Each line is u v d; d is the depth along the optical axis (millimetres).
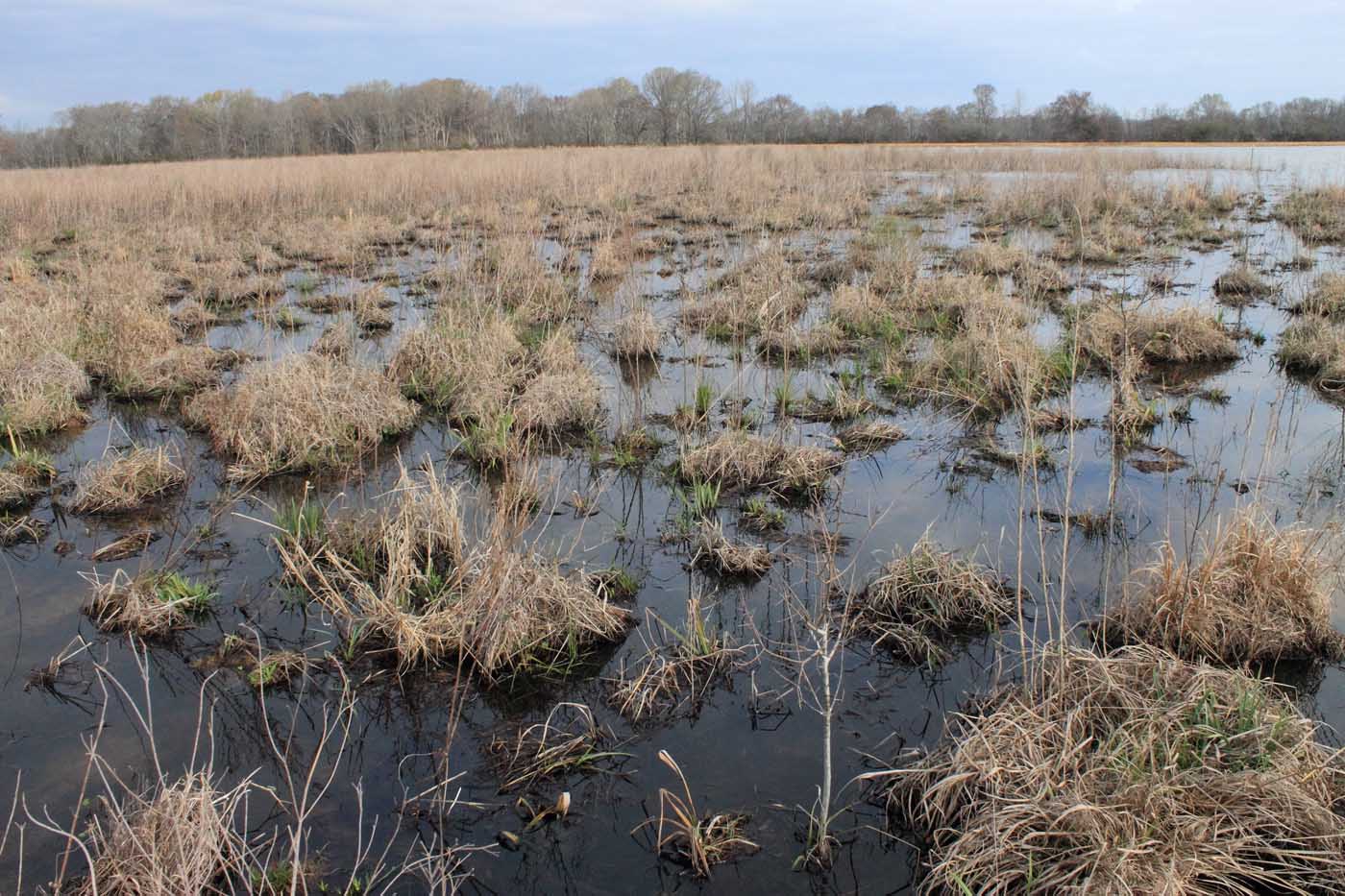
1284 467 6578
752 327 10703
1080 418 7699
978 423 7727
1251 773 3232
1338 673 4328
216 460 7211
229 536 5922
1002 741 3590
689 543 5750
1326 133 44656
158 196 21453
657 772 3846
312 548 5594
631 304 10836
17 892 3051
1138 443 7160
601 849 3443
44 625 4918
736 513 6160
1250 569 4539
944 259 14773
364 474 6930
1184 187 21141
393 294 13188
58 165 45469
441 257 14117
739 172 25016
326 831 3520
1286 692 4199
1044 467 6762
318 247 16766
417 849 3434
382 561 5418
